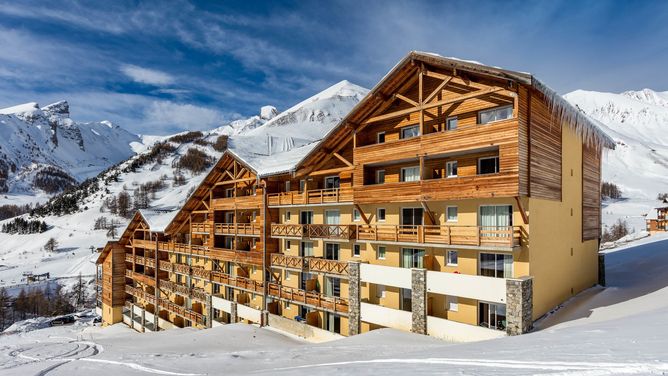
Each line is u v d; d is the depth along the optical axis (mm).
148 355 20047
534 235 19016
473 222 20672
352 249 26859
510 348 9688
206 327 37031
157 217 48969
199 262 41500
